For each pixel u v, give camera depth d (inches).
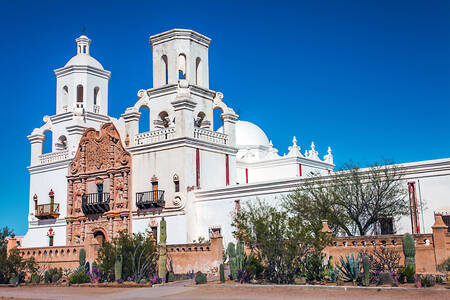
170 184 1476.4
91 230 1658.5
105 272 1168.8
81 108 1860.2
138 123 1610.5
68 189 1743.4
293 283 916.6
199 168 1498.5
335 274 896.3
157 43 1664.6
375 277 848.3
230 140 1646.2
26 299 955.3
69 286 1146.0
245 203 1359.5
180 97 1482.5
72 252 1338.6
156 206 1488.7
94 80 1961.1
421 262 903.1
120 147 1608.0
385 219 1110.4
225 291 884.0
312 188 1158.3
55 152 1841.8
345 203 1085.8
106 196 1621.6
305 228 935.7
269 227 973.8
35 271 1333.7
